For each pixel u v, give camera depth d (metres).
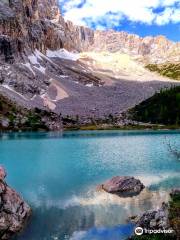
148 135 154.75
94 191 43.78
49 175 55.06
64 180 51.03
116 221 31.55
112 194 42.00
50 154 83.38
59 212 34.75
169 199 38.78
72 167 62.84
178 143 106.38
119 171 57.81
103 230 29.33
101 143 113.81
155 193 41.94
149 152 85.06
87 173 56.50
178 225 24.97
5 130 197.38
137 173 55.66
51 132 195.25
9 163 68.38
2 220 28.73
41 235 28.44
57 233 28.89
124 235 28.03
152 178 51.38
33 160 72.62
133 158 74.00
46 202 38.69
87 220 32.06
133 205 36.78
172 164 64.62
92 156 78.62
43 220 32.25
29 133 182.00
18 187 46.47
